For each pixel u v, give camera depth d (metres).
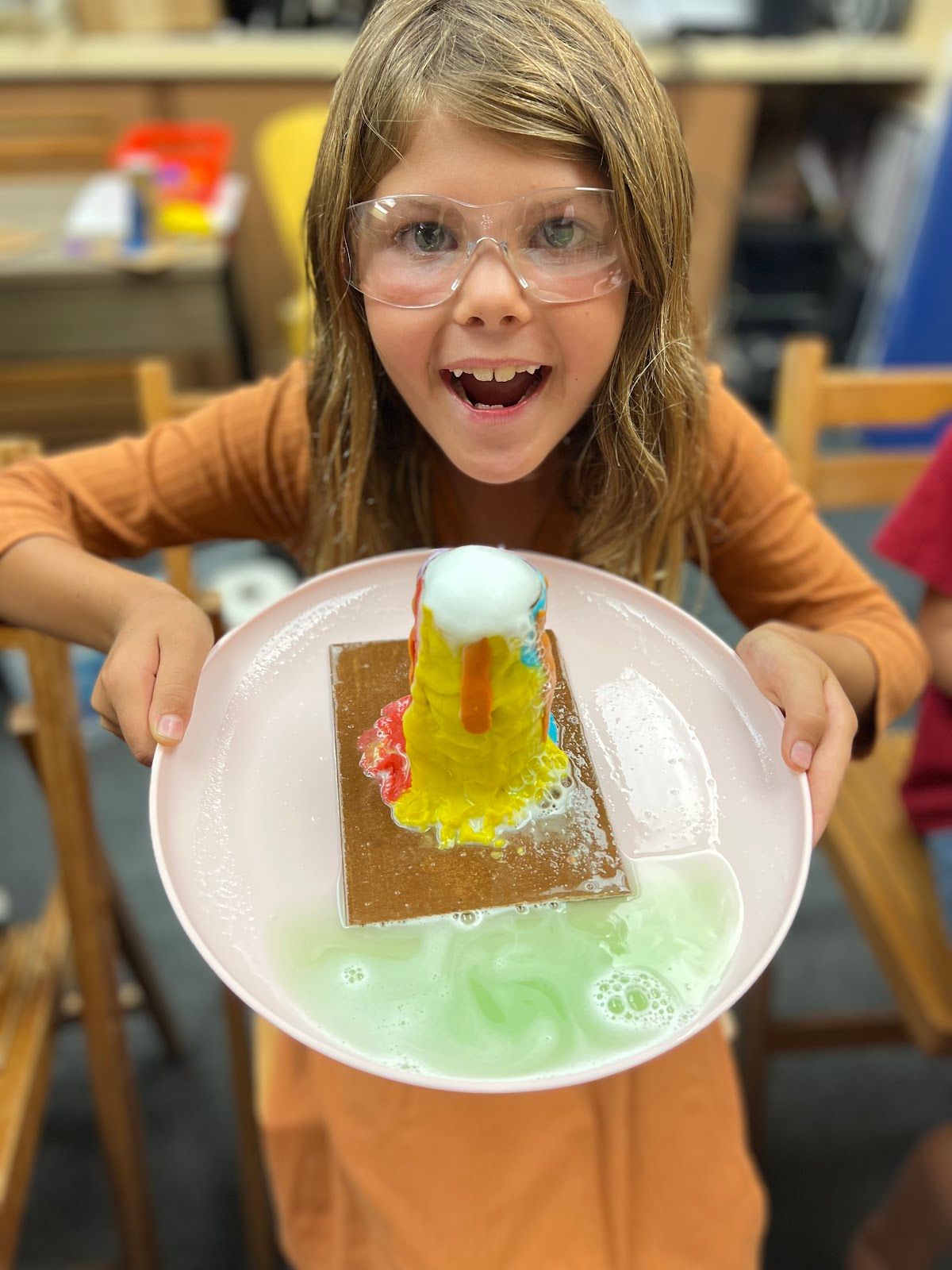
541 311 0.42
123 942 0.82
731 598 0.62
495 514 0.57
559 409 0.46
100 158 1.49
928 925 0.68
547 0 0.41
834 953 1.04
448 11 0.41
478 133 0.39
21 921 1.04
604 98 0.40
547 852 0.43
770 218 1.86
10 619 0.53
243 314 1.61
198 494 0.57
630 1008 0.38
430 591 0.41
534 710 0.43
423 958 0.40
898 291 1.64
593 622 0.51
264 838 0.43
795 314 1.90
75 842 0.62
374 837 0.43
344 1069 0.55
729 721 0.47
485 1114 0.53
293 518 0.60
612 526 0.53
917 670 0.56
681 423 0.49
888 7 1.72
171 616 0.46
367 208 0.42
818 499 0.81
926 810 0.72
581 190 0.40
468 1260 0.49
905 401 0.77
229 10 1.71
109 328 1.32
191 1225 0.83
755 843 0.43
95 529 0.56
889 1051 0.96
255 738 0.46
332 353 0.49
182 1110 0.91
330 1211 0.61
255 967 0.39
